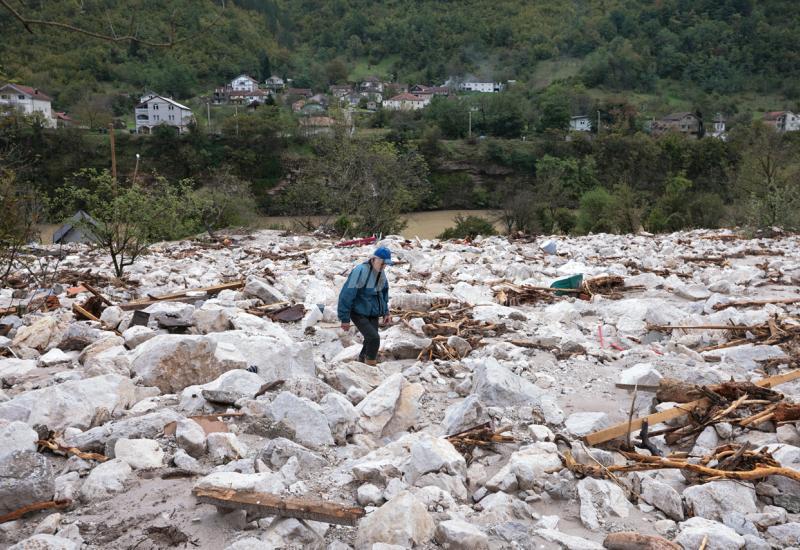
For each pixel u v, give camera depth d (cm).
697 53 16062
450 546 333
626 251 1816
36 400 486
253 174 7525
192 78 11775
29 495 365
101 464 408
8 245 1144
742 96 14438
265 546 317
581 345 744
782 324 834
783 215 2369
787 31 15988
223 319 780
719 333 834
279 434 469
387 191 2738
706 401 530
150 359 581
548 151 8100
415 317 868
